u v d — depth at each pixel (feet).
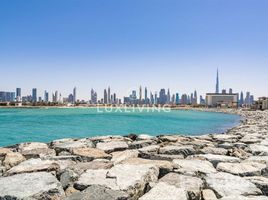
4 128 83.25
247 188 15.66
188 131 81.51
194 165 20.53
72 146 29.14
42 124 96.78
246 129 58.90
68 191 15.49
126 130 83.87
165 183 15.97
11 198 13.75
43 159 22.86
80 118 134.21
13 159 22.25
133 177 16.52
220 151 26.91
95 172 17.97
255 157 24.09
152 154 25.18
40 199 14.14
